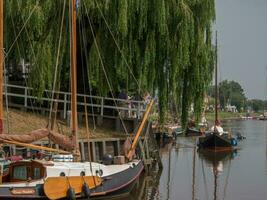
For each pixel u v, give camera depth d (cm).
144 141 3431
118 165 2472
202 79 3566
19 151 2797
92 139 3142
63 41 3266
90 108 3691
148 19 3384
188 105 3594
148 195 2764
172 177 3434
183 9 3431
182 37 3403
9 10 3256
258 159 4612
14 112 3366
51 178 2119
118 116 3597
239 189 2989
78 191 2225
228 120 17225
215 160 4522
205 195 2788
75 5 2398
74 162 2273
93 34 3312
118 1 3306
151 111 3534
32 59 3278
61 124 3316
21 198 2048
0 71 2180
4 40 3288
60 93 3416
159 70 3462
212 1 3588
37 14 3219
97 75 3359
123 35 3256
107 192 2356
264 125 13012
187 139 7162
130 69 3316
